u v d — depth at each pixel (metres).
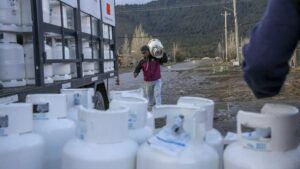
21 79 4.16
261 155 1.60
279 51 1.33
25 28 4.32
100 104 7.24
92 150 1.67
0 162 1.72
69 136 2.01
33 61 4.29
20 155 1.74
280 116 1.59
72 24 6.04
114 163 1.66
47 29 4.62
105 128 1.69
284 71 1.40
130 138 1.85
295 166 1.58
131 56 70.81
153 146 1.68
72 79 5.52
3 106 1.77
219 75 34.78
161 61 9.55
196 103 2.03
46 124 1.99
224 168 1.71
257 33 1.38
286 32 1.32
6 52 3.99
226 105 12.52
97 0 7.67
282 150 1.60
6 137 1.76
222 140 1.93
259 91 1.48
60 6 5.27
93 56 7.34
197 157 1.63
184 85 23.73
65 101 2.08
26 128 1.82
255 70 1.39
